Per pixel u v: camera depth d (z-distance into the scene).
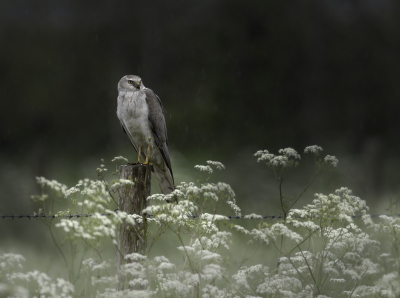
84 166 15.02
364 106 23.42
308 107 23.30
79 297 3.53
